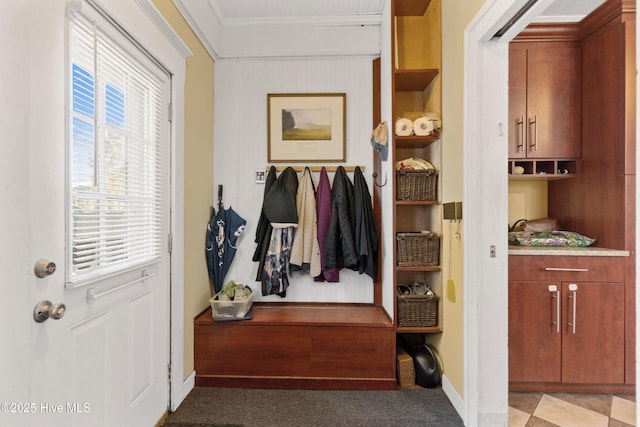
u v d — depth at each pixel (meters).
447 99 1.87
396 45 2.25
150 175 1.52
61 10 0.99
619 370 1.84
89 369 1.14
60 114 0.99
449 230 1.85
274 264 2.25
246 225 2.40
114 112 1.26
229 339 1.96
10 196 0.84
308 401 1.81
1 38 0.81
